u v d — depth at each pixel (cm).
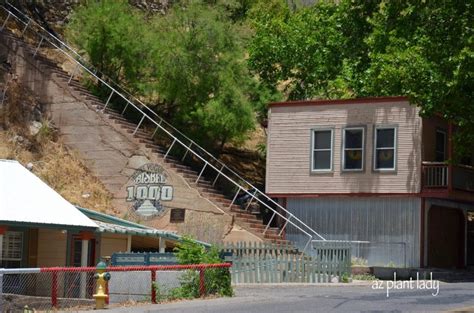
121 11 4316
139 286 2245
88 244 2852
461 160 3597
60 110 3991
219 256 2520
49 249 2802
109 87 4009
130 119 4259
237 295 2377
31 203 2564
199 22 4216
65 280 2477
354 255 3531
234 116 4169
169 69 4162
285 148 3706
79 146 3938
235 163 4562
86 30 4266
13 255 2725
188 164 4228
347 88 4078
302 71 4419
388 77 3272
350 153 3581
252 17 5134
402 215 3466
